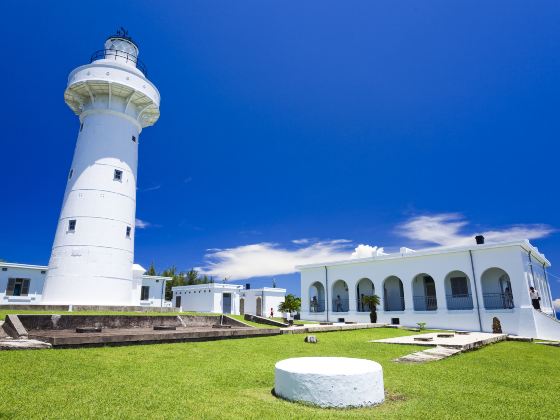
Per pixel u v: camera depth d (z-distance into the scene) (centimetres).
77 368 688
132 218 2222
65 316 1351
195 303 4172
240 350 1039
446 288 2697
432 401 565
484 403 567
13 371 630
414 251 2705
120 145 2217
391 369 819
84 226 1992
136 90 2195
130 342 1005
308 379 525
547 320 2116
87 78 2106
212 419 445
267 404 517
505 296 2425
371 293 3119
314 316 3266
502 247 2330
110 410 462
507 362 1014
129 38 2431
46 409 454
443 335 1617
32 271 3038
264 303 4394
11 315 1172
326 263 3241
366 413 490
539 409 543
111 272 2011
